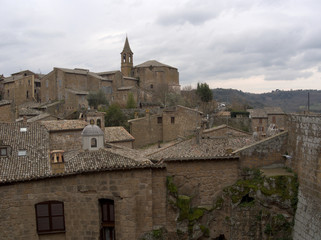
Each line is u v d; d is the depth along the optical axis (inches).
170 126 2281.0
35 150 925.8
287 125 874.8
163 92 3599.9
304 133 767.1
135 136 2183.8
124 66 4232.3
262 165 885.2
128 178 817.5
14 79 3814.0
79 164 839.7
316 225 688.4
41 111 2864.2
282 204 787.4
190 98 3678.6
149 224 826.8
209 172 900.0
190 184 897.5
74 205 816.9
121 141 1555.1
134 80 3986.2
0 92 3878.0
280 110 2810.0
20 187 792.9
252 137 1133.1
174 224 848.3
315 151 713.0
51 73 3454.7
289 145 855.7
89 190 814.5
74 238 820.6
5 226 785.6
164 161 883.4
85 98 3216.0
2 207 782.5
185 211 851.4
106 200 842.2
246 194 855.1
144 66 4057.6
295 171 812.6
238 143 1050.7
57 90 3385.8
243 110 3481.8
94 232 816.9
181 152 997.8
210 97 3457.2
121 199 817.5
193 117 2226.9
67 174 797.2
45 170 816.9
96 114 1508.4
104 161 844.6
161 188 845.8
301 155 780.6
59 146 1178.0
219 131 1307.8
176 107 2268.7
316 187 704.4
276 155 884.0
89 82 3533.5
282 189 796.6
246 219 844.0
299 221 759.7
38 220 808.9
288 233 789.9
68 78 3376.0
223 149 972.6
